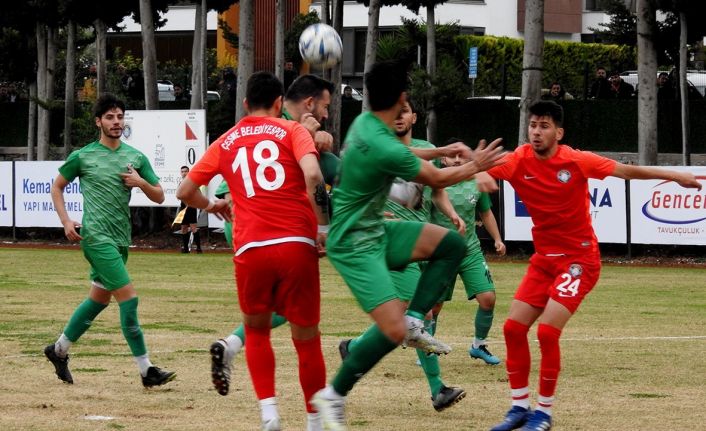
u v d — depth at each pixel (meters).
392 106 12.16
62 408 15.51
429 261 12.73
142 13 60.31
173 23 95.88
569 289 14.14
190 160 54.31
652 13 51.47
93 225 17.53
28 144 68.88
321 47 16.02
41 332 23.94
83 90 85.50
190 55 95.81
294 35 75.31
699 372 19.23
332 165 13.94
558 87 59.72
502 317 27.88
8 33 71.44
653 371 19.33
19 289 33.94
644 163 51.62
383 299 12.12
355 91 74.44
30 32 70.50
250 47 56.88
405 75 12.19
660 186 43.91
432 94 58.34
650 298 32.50
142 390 17.11
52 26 65.81
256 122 13.16
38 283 36.03
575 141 59.34
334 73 57.22
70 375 17.73
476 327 20.33
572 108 59.44
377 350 12.34
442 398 15.34
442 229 12.66
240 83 57.00
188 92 75.81
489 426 14.57
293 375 18.64
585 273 14.27
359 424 14.62
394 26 86.94
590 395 16.94
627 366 19.91
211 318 26.83
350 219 12.24
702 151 58.06
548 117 14.29
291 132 12.92
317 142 13.95
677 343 23.03
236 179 13.02
